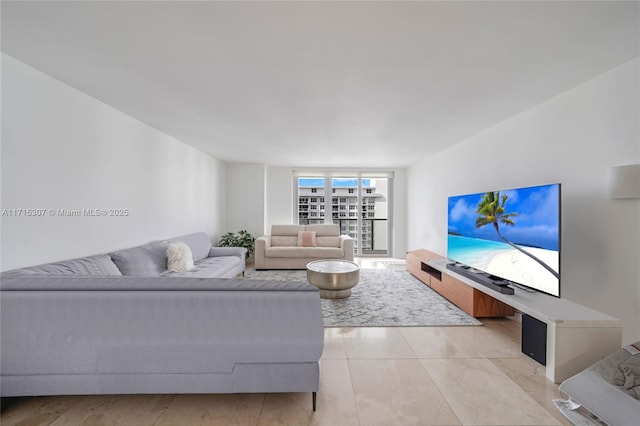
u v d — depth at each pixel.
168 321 1.52
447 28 1.59
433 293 3.80
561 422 1.50
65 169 2.31
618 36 1.65
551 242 2.19
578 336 1.84
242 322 1.54
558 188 2.14
